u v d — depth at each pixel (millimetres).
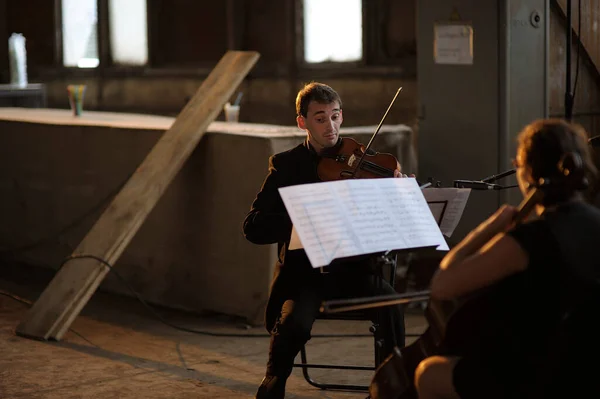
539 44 5551
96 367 4707
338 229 3051
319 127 3762
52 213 6871
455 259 2529
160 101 10828
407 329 5391
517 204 5570
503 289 2518
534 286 2418
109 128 6266
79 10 11664
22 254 7223
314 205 3066
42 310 5316
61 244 6805
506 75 5434
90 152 6438
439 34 5703
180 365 4730
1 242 7434
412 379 2877
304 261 3746
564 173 2453
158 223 5977
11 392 4297
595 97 6148
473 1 5523
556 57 5891
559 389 2438
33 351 4996
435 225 3248
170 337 5277
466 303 2619
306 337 3535
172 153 5590
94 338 5266
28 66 12227
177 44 10797
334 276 3730
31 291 6484
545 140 2488
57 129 6719
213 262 5652
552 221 2436
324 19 9297
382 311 3629
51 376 4555
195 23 10547
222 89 5883
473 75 5570
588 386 2424
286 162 3812
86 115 7602
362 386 4105
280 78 9617
